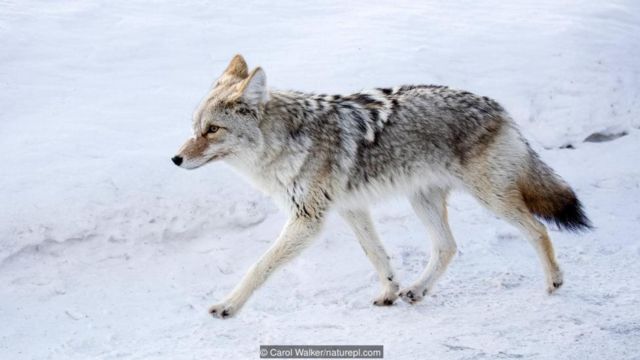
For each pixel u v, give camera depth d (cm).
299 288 1178
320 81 1755
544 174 1203
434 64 1892
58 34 1930
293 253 1098
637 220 1444
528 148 1202
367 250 1151
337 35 2058
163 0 2238
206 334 1019
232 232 1325
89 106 1614
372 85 1758
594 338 1002
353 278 1217
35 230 1213
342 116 1143
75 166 1366
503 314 1095
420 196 1196
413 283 1155
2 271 1160
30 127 1500
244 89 1068
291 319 1073
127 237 1258
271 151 1102
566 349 971
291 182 1108
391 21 2197
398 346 988
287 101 1123
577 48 2061
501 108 1198
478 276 1233
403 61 1884
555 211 1206
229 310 1056
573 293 1161
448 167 1170
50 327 1045
